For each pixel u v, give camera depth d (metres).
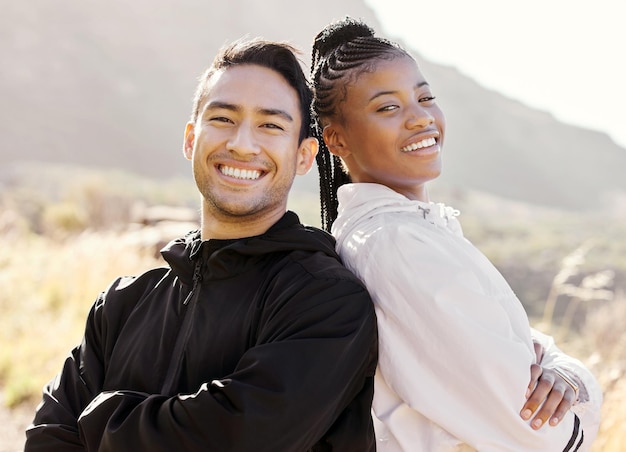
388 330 2.18
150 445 1.91
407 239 2.20
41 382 6.21
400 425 2.19
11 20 107.19
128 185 32.53
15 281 8.88
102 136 95.31
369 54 2.49
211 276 2.16
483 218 35.84
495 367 2.07
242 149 2.14
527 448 2.10
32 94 96.69
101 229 17.31
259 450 1.86
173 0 125.69
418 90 2.50
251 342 2.08
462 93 135.25
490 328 2.13
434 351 2.12
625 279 15.98
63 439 2.20
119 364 2.25
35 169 41.06
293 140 2.25
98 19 114.06
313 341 1.95
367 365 2.11
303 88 2.31
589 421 2.35
